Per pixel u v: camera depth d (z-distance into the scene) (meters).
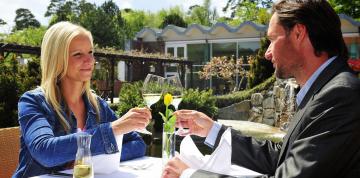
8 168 2.46
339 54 1.47
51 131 1.96
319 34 1.44
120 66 20.19
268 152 2.00
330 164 1.24
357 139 1.25
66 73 2.20
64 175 1.82
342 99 1.28
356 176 1.26
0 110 4.14
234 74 16.39
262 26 16.81
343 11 16.48
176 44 19.39
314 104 1.33
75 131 2.19
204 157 1.96
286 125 8.87
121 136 1.90
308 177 1.24
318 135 1.26
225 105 10.83
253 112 10.39
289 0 1.51
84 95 2.34
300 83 1.55
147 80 2.34
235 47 17.95
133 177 1.84
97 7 34.22
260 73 11.46
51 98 2.15
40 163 1.89
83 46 2.19
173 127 1.96
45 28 40.94
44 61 2.19
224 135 2.00
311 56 1.47
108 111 2.46
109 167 1.87
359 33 14.70
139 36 20.12
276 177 1.30
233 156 2.01
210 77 16.81
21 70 4.79
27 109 2.05
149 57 14.93
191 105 7.49
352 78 1.35
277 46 1.52
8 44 10.00
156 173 1.92
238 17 31.47
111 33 33.59
